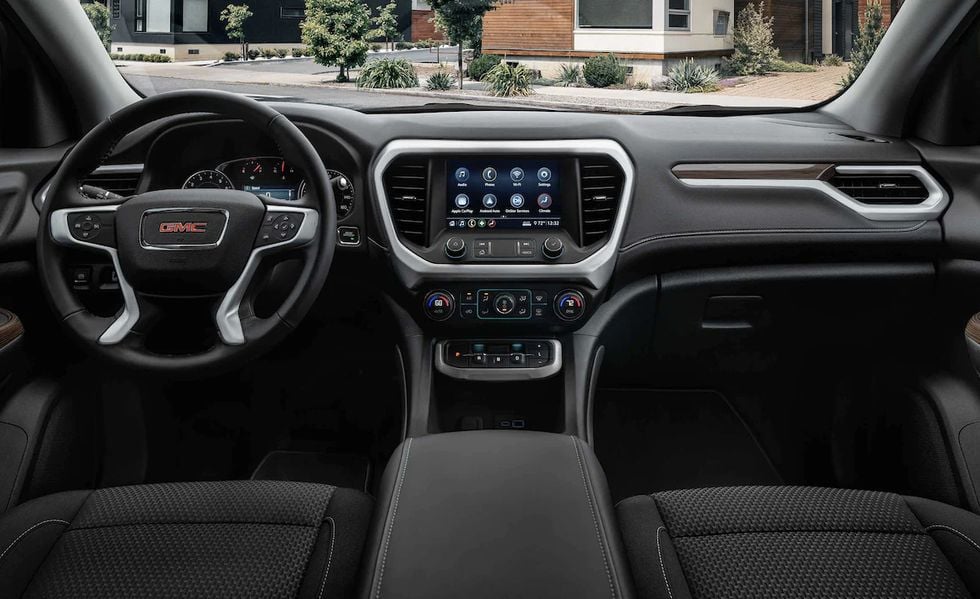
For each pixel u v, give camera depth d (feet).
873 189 6.18
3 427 5.60
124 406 6.63
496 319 5.81
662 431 7.66
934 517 3.91
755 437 7.61
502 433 4.42
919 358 6.30
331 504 4.07
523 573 3.17
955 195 6.07
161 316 4.47
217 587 3.40
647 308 6.48
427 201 5.80
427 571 3.18
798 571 3.53
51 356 6.19
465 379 5.82
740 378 7.49
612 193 5.84
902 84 6.34
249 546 3.68
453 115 6.05
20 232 5.80
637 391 7.98
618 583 3.16
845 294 6.43
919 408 6.08
